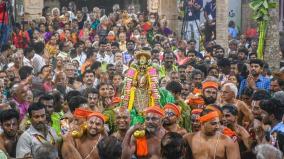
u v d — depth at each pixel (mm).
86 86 16125
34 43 21297
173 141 9414
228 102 12719
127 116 11500
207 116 10562
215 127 10570
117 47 21109
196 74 15789
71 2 28375
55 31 23203
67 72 16797
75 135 11008
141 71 13625
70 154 10883
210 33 27094
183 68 16969
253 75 15938
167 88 13883
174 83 13836
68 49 21219
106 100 13906
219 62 17703
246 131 11648
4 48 19688
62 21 24234
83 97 12508
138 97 13523
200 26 27531
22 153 10703
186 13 27172
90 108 12812
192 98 13172
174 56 19609
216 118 10578
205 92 13141
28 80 14734
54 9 24438
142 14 26297
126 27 24719
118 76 16000
